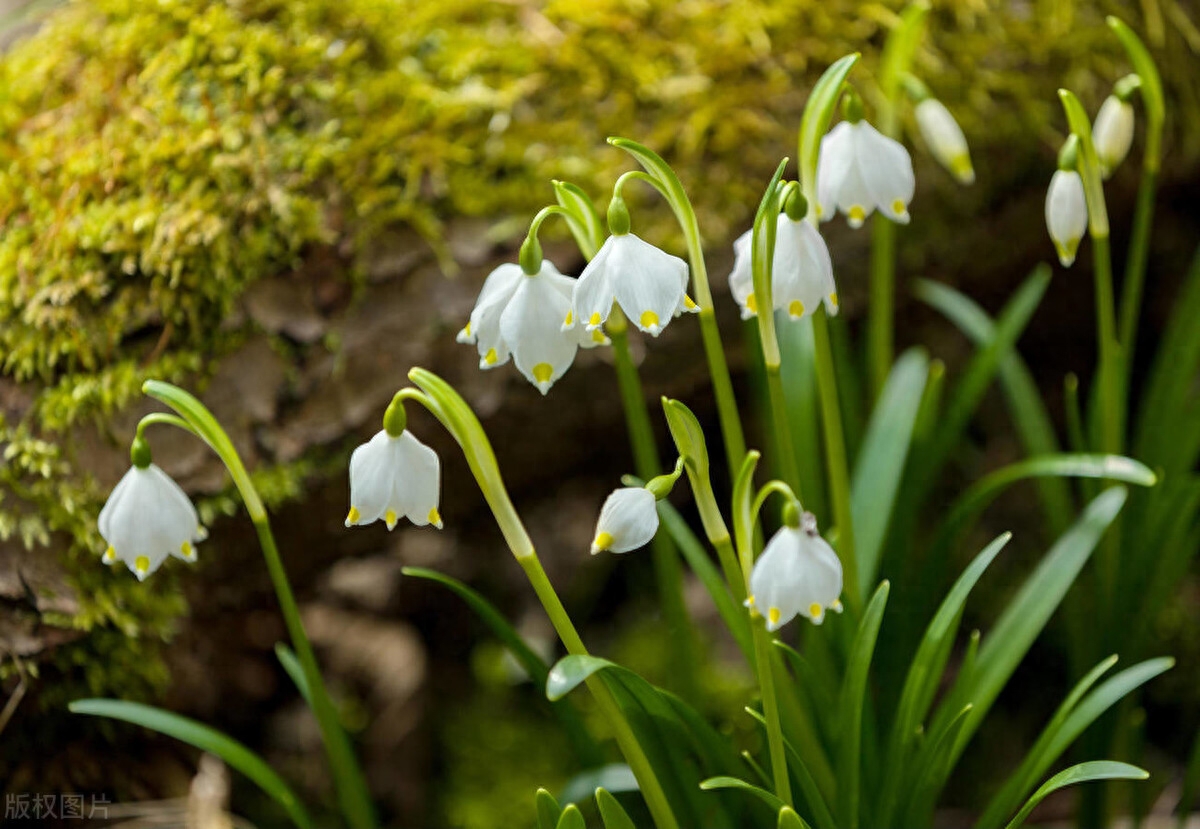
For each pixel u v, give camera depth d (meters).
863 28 0.81
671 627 0.78
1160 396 0.78
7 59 0.81
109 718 0.78
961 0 0.82
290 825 0.86
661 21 0.81
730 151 0.80
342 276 0.78
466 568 0.93
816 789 0.69
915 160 0.82
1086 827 0.79
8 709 0.75
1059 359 0.97
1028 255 0.86
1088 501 0.77
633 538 0.65
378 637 0.92
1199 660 0.88
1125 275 0.92
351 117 0.78
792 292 0.67
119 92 0.79
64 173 0.78
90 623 0.75
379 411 0.77
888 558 0.77
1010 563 0.93
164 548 0.68
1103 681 0.78
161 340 0.77
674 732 0.72
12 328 0.76
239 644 0.84
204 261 0.77
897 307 0.85
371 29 0.79
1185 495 0.76
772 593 0.65
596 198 0.79
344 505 0.79
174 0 0.79
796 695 0.74
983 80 0.82
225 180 0.77
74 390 0.76
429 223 0.78
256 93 0.78
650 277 0.65
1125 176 0.85
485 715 0.91
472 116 0.79
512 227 0.78
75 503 0.75
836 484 0.73
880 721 0.77
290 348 0.77
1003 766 0.88
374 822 0.73
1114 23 0.72
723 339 0.81
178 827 0.77
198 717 0.83
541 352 0.66
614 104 0.80
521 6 0.81
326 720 0.72
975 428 0.98
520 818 0.87
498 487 0.66
